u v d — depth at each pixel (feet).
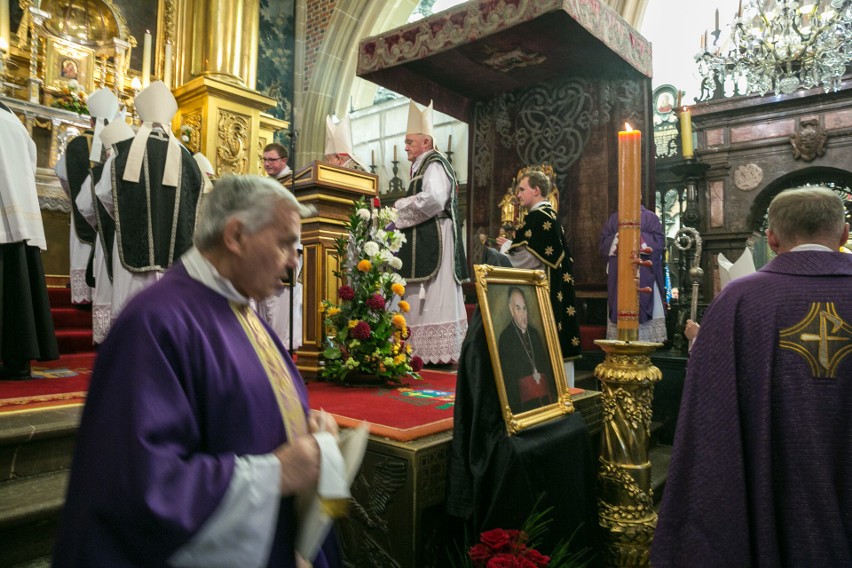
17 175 10.93
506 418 7.54
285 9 36.37
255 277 4.18
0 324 10.90
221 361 3.81
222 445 3.72
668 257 24.38
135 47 30.60
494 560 5.62
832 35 14.43
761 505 5.43
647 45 20.16
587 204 21.77
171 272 4.17
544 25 18.08
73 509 3.17
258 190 4.09
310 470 3.66
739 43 15.80
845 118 19.79
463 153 32.45
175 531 3.10
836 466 5.38
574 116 22.15
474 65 21.35
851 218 20.22
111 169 12.04
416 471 7.14
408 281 15.38
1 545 6.47
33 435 7.59
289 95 36.19
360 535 7.62
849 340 5.50
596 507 8.52
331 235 13.28
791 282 5.82
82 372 12.85
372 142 36.88
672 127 25.86
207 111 29.07
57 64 27.43
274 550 3.98
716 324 6.03
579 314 21.88
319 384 12.57
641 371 8.19
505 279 8.77
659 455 14.64
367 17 35.68
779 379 5.64
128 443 3.17
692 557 5.70
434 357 15.21
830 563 5.15
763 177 21.13
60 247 23.68
